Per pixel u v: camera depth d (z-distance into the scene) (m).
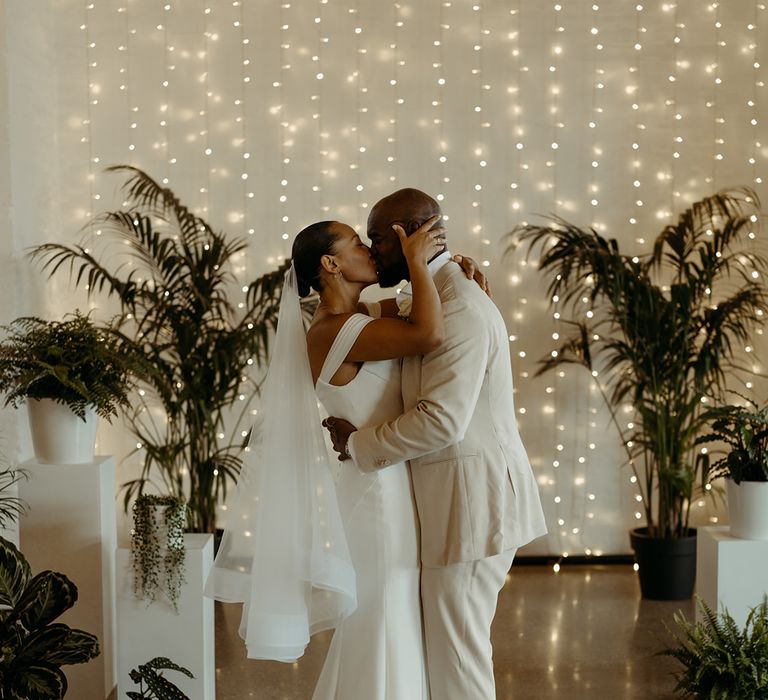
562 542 5.37
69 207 5.27
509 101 5.27
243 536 2.75
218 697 3.63
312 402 2.65
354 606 2.54
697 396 4.68
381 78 5.27
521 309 5.31
